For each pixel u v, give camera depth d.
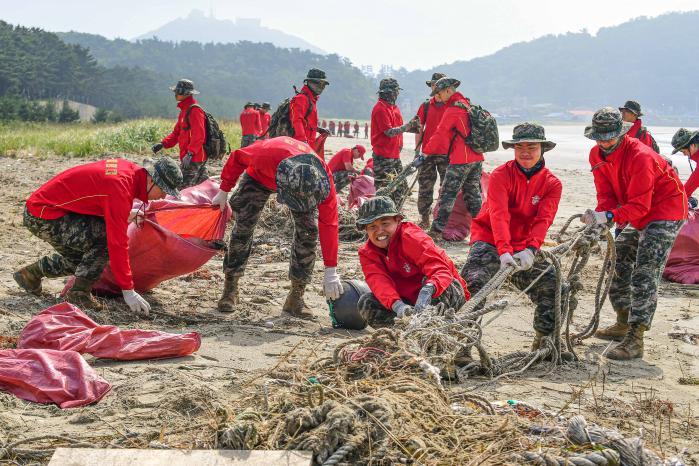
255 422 3.69
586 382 5.40
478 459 3.57
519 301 7.77
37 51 162.12
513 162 5.69
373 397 3.75
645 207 5.92
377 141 11.88
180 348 5.59
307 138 10.99
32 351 4.98
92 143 20.14
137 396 4.77
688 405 5.00
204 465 3.34
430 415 3.90
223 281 8.16
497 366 5.46
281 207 10.86
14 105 86.69
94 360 5.48
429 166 11.38
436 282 5.08
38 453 3.90
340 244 10.52
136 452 3.46
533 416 4.42
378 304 5.57
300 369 4.49
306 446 3.44
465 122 10.63
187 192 8.20
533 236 5.59
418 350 4.46
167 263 7.00
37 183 14.62
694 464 4.04
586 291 8.34
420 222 11.84
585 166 29.22
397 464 3.51
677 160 34.22
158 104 168.00
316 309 7.29
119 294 7.06
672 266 9.20
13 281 7.50
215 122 11.65
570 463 3.57
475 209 10.99
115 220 6.31
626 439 3.78
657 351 6.32
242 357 5.66
